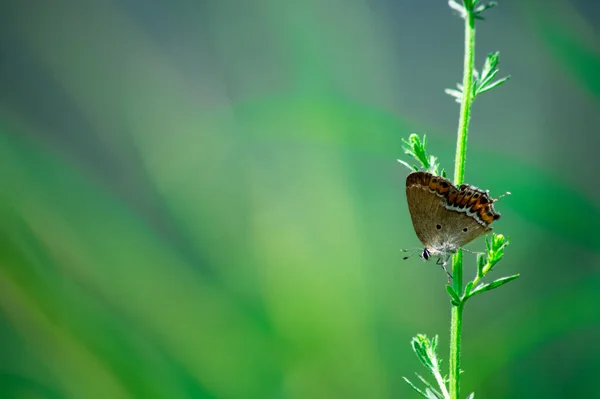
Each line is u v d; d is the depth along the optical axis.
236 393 1.30
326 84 1.45
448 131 1.52
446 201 1.04
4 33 1.49
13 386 1.27
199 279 1.40
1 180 1.35
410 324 1.40
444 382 1.03
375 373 1.33
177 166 1.49
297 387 1.32
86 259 1.37
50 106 1.49
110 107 1.52
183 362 1.31
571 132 1.50
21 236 1.32
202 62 1.52
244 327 1.35
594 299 1.38
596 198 1.45
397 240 1.45
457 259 1.03
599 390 1.30
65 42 1.51
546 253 1.44
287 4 1.47
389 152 1.45
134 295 1.35
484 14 1.54
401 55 1.54
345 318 1.35
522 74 1.54
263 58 1.49
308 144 1.46
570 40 1.49
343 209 1.43
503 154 1.49
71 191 1.42
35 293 1.30
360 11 1.49
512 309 1.43
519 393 1.35
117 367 1.29
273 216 1.43
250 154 1.47
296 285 1.37
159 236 1.45
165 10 1.53
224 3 1.49
